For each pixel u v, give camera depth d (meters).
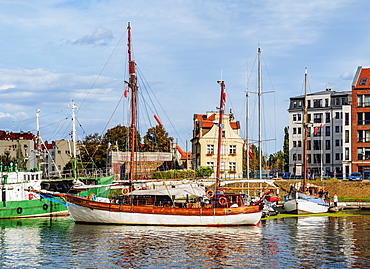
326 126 117.56
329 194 91.88
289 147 120.81
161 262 36.59
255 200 68.12
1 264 36.38
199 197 60.31
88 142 113.44
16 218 62.09
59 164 137.25
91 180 73.00
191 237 46.88
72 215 55.97
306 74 82.12
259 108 80.88
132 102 62.34
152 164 98.62
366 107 101.19
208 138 104.62
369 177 97.88
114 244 43.19
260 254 39.44
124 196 59.41
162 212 54.03
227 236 47.69
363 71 105.69
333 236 48.53
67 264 36.19
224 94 60.81
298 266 35.50
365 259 37.75
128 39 62.88
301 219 64.94
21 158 92.62
